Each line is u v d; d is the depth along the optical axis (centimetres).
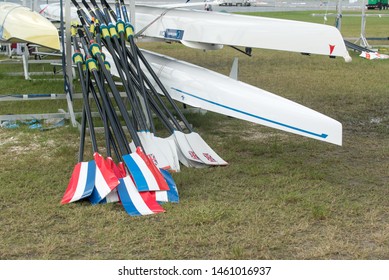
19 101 739
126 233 353
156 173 422
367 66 1136
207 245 339
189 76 583
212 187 436
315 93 834
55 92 803
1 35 652
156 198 405
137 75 555
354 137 605
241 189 434
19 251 329
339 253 330
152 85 560
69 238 347
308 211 391
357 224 372
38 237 347
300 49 529
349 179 466
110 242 342
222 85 548
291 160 513
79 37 620
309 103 765
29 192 422
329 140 450
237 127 644
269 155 532
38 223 367
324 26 516
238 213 383
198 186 439
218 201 408
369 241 348
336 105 757
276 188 438
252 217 378
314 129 458
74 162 495
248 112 510
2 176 454
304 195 421
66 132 595
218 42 598
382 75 1009
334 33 507
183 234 351
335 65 1149
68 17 608
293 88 873
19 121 638
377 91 854
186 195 419
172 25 651
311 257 325
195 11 641
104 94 502
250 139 593
